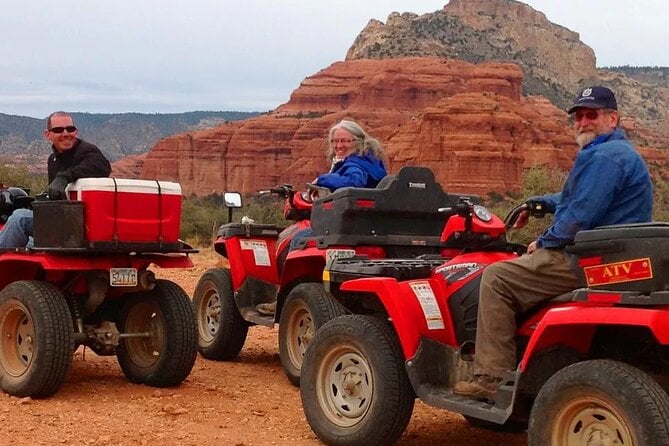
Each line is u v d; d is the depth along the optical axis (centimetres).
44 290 676
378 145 786
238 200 877
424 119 8112
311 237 761
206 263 1658
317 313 720
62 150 714
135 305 735
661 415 457
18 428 604
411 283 569
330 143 804
